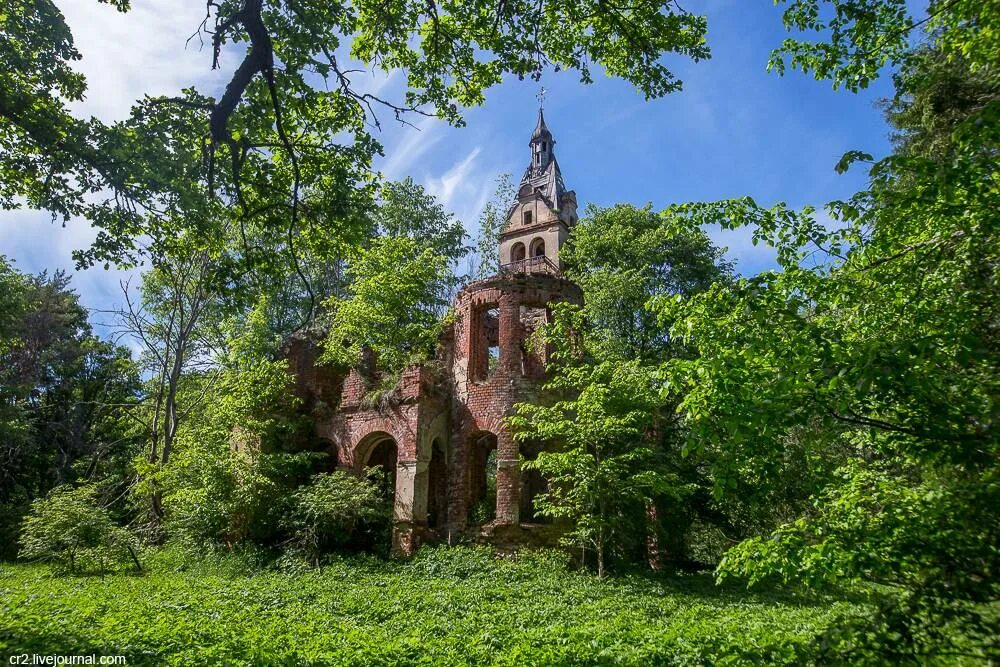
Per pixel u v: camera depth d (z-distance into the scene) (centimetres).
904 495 658
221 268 1195
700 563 2472
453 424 2305
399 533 2116
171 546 2453
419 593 1515
